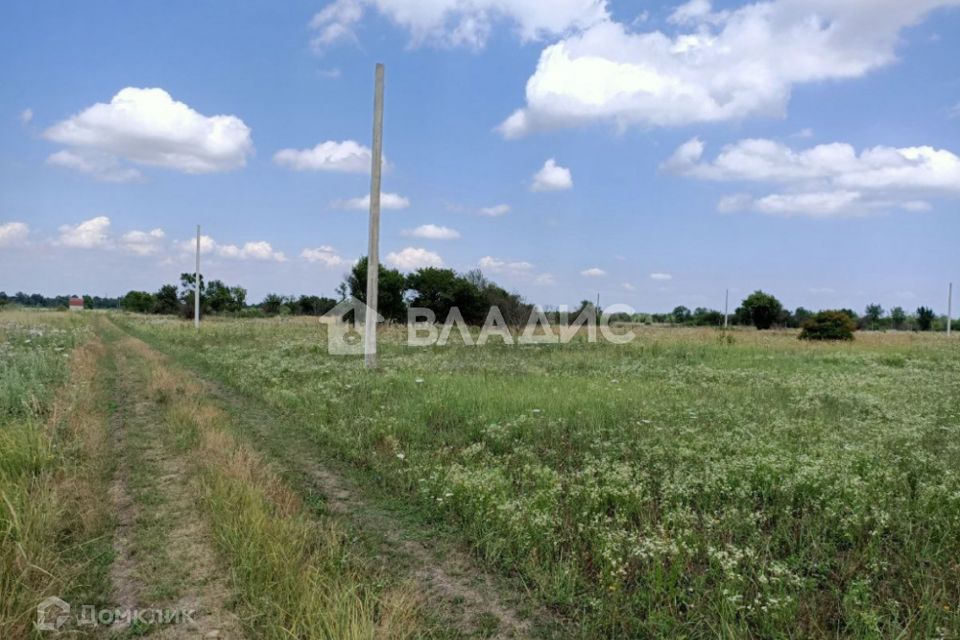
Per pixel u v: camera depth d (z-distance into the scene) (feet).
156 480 16.60
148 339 68.80
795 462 17.51
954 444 21.02
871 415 27.40
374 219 42.83
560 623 10.31
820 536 13.32
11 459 15.37
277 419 25.66
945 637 9.39
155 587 10.82
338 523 14.33
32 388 25.26
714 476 15.94
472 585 11.59
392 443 21.15
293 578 10.43
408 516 15.05
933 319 173.58
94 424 21.56
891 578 11.55
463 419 25.12
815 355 59.31
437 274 111.04
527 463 18.29
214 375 38.73
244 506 13.56
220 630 9.62
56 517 12.49
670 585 10.80
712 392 33.71
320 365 42.70
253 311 163.84
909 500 14.80
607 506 15.20
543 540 12.87
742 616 9.84
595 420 24.59
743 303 158.61
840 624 10.18
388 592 10.91
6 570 10.17
